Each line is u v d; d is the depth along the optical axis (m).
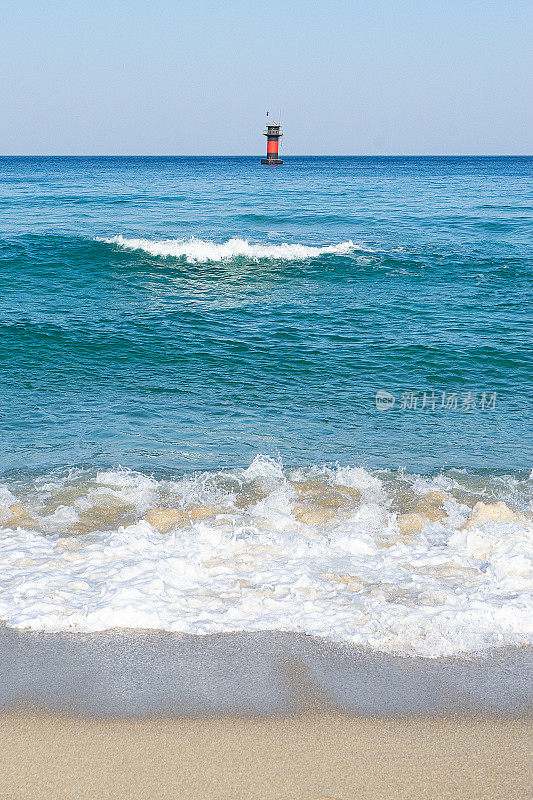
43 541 6.25
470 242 27.42
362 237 28.27
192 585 5.47
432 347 14.31
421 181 79.56
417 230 30.80
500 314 17.12
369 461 8.73
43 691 4.14
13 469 8.12
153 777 3.47
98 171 113.38
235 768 3.54
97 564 5.78
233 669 4.39
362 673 4.37
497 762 3.62
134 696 4.11
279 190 57.88
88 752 3.64
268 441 9.35
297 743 3.73
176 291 19.23
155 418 10.16
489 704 4.09
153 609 5.02
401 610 5.05
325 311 17.22
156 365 13.01
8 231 27.12
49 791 3.37
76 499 7.34
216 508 7.18
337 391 11.74
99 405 10.70
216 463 8.52
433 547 6.30
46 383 11.80
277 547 6.18
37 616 4.90
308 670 4.39
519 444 9.42
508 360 13.59
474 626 4.87
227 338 14.83
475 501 7.55
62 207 38.03
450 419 10.45
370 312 17.20
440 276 21.19
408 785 3.44
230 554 6.00
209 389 11.73
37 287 19.06
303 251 23.84
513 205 43.34
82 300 17.92
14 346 13.77
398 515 7.09
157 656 4.52
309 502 7.42
